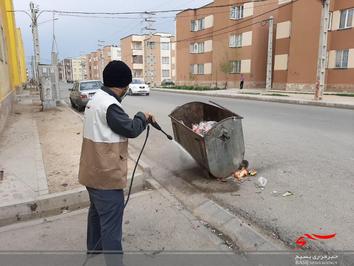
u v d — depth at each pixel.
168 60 77.25
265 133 9.12
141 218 4.02
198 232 3.67
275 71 31.91
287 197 4.57
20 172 5.48
